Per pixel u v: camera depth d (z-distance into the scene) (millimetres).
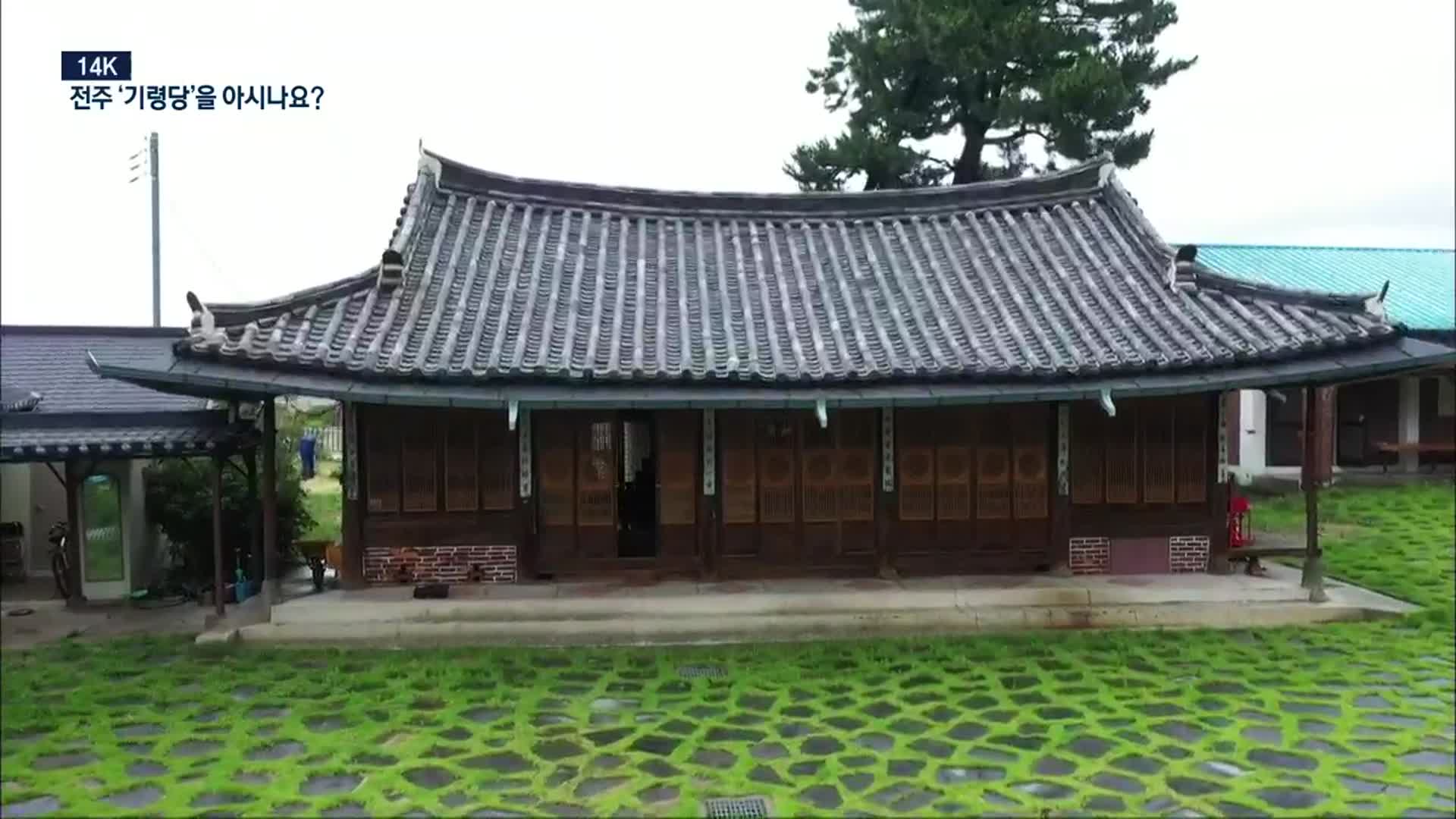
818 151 24766
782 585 12945
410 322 11773
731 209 15445
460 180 14680
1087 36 23484
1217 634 11812
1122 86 21672
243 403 13273
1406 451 23844
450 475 12961
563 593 12500
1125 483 13531
